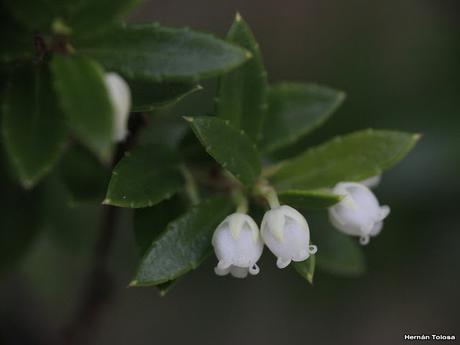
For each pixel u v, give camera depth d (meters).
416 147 0.16
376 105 0.17
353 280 0.17
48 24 0.11
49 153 0.10
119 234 0.17
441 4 0.17
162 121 0.14
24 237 0.14
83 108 0.10
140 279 0.11
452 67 0.17
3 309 0.17
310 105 0.13
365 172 0.12
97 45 0.11
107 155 0.10
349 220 0.12
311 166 0.12
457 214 0.16
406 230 0.16
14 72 0.11
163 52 0.11
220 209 0.12
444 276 0.17
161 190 0.12
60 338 0.16
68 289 0.17
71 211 0.15
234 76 0.12
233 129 0.11
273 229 0.11
